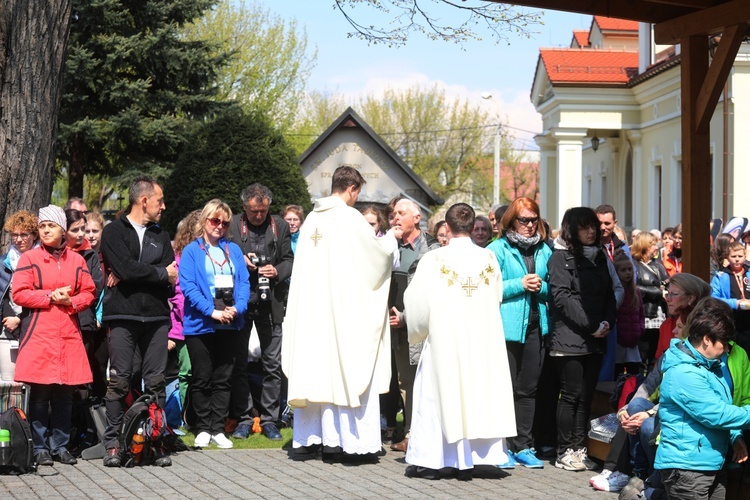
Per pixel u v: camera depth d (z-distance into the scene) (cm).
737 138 2012
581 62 2733
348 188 840
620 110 2709
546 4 857
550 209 3123
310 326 819
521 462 814
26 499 645
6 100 920
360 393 797
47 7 934
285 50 4503
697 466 583
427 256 778
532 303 811
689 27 884
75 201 944
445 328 759
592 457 802
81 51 2298
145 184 796
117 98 2372
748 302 704
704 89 876
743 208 2019
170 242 807
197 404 860
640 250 1002
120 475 731
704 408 575
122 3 2409
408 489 713
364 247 816
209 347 850
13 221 781
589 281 777
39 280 745
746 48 1981
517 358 814
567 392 789
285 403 1011
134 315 778
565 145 2720
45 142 939
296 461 814
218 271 848
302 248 838
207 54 2505
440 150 6172
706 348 587
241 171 1556
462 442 749
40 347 741
